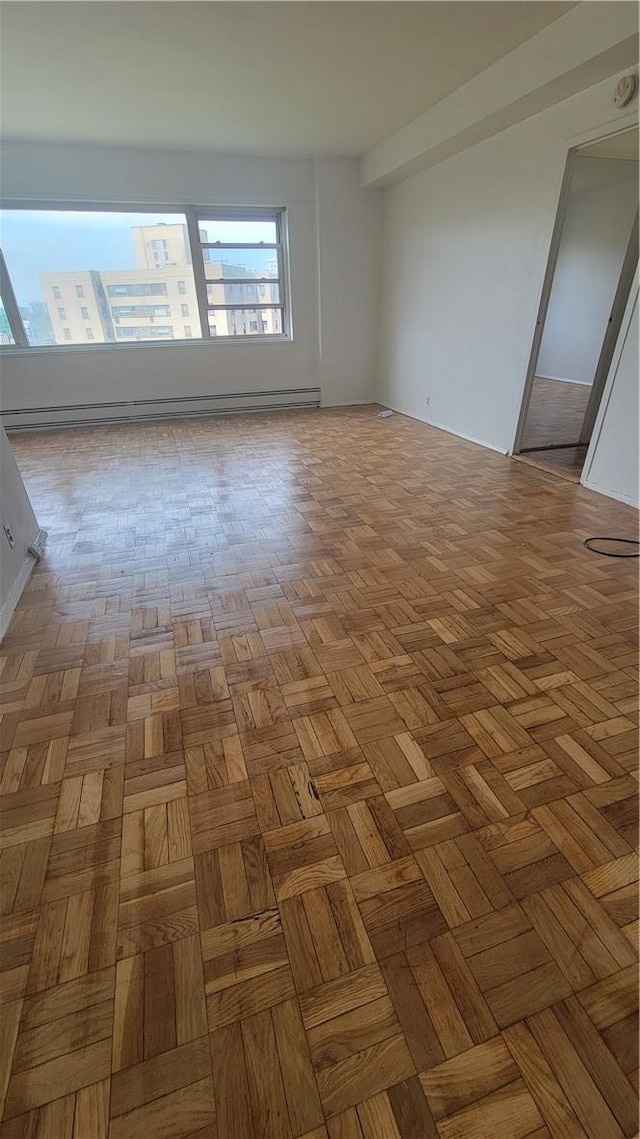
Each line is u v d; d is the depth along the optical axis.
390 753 1.44
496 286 3.93
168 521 2.99
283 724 1.55
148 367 5.40
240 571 2.42
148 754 1.46
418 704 1.61
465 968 0.97
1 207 4.54
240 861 1.17
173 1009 0.93
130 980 0.97
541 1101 0.81
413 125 4.04
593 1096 0.81
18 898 1.11
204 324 5.46
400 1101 0.81
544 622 2.00
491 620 2.02
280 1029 0.90
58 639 1.96
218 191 4.89
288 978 0.97
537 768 1.38
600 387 4.06
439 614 2.06
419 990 0.94
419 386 5.32
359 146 4.67
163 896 1.11
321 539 2.73
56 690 1.71
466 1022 0.90
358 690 1.68
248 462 4.08
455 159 4.10
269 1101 0.82
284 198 5.12
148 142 4.38
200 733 1.52
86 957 1.01
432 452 4.24
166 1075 0.85
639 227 3.60
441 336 4.77
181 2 2.38
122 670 1.80
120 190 4.65
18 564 2.36
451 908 1.07
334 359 5.98
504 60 2.99
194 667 1.80
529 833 1.22
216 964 0.99
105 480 3.72
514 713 1.56
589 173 5.07
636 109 2.57
